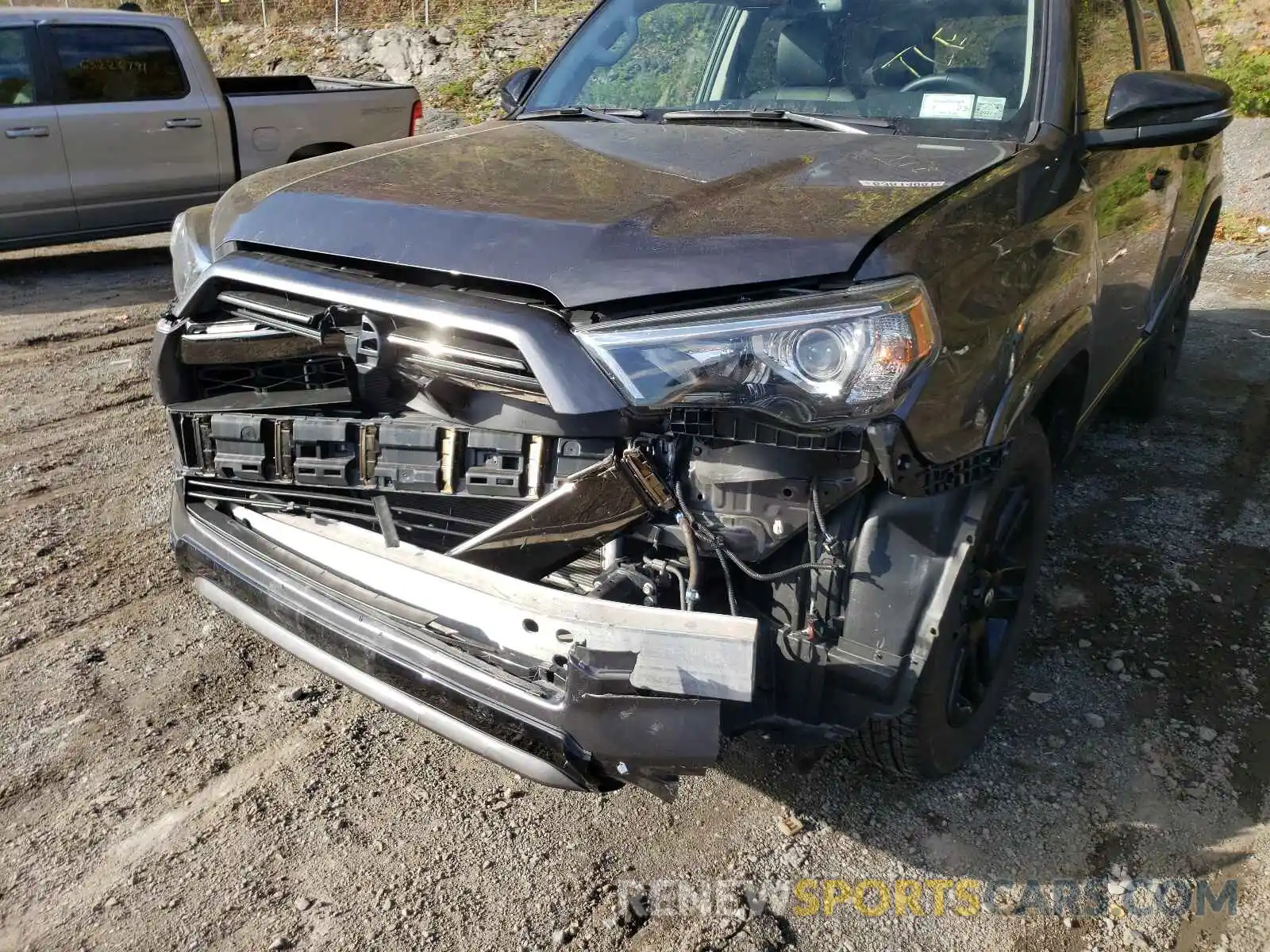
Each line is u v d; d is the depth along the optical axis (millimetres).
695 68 3348
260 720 2881
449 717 2098
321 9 17438
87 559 3686
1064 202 2672
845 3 3158
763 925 2240
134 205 8125
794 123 2977
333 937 2203
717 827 2523
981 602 2482
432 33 15414
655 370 1910
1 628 3256
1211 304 7250
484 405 2154
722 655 1860
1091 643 3252
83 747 2748
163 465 4520
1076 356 2777
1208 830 2516
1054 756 2766
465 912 2271
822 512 2000
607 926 2234
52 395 5383
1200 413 5223
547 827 2521
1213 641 3262
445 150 2816
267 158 8695
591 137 2891
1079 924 2258
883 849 2463
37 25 7477
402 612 2189
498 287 2084
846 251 1985
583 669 1908
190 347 2557
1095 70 3113
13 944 2174
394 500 2297
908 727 2348
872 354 1884
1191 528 3986
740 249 2010
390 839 2479
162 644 3203
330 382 2441
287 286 2291
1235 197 9672
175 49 8141
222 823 2512
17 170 7523
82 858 2400
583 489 2029
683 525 2012
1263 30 13344
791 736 2195
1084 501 4207
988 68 2912
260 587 2418
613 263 2020
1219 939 2213
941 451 2029
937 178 2355
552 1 17141
